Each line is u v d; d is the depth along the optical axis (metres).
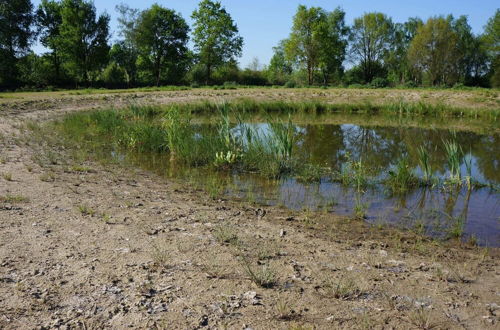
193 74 54.88
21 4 46.09
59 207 5.91
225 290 3.80
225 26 51.75
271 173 8.88
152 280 3.93
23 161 8.78
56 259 4.29
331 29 59.19
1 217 5.37
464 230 5.94
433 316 3.47
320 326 3.27
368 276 4.20
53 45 49.12
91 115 15.77
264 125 16.53
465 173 9.52
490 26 49.69
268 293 3.77
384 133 15.67
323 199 7.25
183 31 53.81
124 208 6.05
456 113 21.70
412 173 8.55
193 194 7.23
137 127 12.02
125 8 53.81
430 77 54.06
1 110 18.53
